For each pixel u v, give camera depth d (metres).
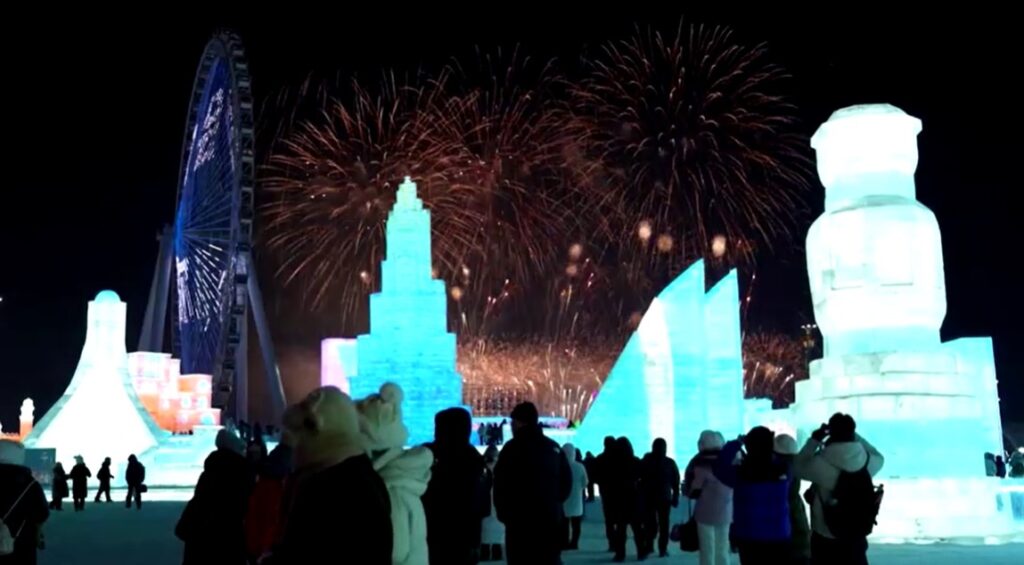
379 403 7.13
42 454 44.03
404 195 47.16
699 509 11.88
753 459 9.37
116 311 52.34
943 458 20.52
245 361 59.03
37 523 9.75
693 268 36.56
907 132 22.17
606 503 16.67
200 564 9.37
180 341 65.12
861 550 8.95
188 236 58.56
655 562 16.00
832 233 21.91
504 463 9.31
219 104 55.09
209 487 9.47
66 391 51.34
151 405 58.88
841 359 21.36
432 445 9.12
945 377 20.95
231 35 52.06
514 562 9.22
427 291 46.47
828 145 22.61
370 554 4.93
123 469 49.25
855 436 9.31
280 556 4.98
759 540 9.20
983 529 19.78
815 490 9.21
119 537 21.83
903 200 21.77
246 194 50.69
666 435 35.84
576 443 37.44
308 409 5.17
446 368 46.00
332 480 5.00
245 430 47.28
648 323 36.81
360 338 46.94
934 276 21.53
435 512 8.85
